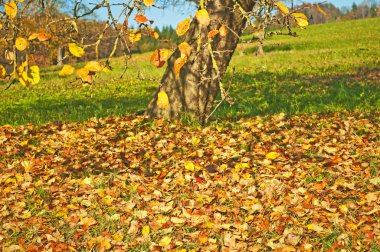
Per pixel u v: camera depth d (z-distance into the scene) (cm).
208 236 496
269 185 596
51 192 623
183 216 545
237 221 520
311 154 704
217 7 729
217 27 727
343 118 939
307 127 873
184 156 721
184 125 845
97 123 929
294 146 746
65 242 495
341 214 512
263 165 670
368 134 805
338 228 482
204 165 675
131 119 915
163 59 203
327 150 720
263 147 738
